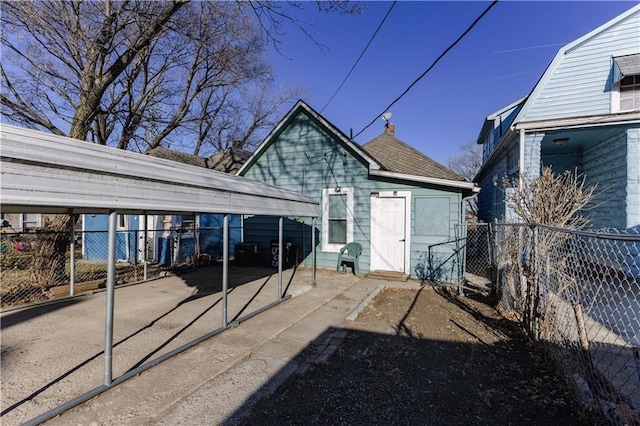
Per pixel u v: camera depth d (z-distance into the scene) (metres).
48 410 2.65
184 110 13.30
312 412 2.71
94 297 6.52
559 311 3.71
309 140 10.15
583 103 8.31
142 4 8.16
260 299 6.32
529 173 8.21
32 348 3.95
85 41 7.97
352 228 9.34
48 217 10.58
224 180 4.72
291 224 10.45
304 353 3.88
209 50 12.47
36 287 7.00
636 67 7.36
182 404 2.78
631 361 3.44
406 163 10.02
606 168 8.80
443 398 2.92
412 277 8.48
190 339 4.21
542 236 4.14
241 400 2.86
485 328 4.80
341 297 6.60
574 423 2.54
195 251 10.19
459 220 8.08
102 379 3.18
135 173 2.99
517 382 3.21
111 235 2.92
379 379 3.27
